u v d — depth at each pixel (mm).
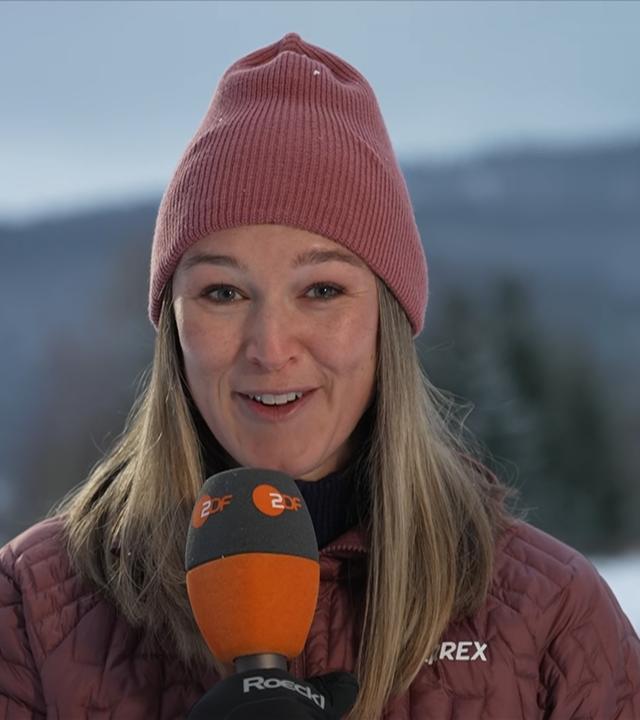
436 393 2381
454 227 71062
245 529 1674
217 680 1962
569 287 50188
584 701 1994
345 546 2037
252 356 1900
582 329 28891
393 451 2051
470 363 16828
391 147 2207
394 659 1958
